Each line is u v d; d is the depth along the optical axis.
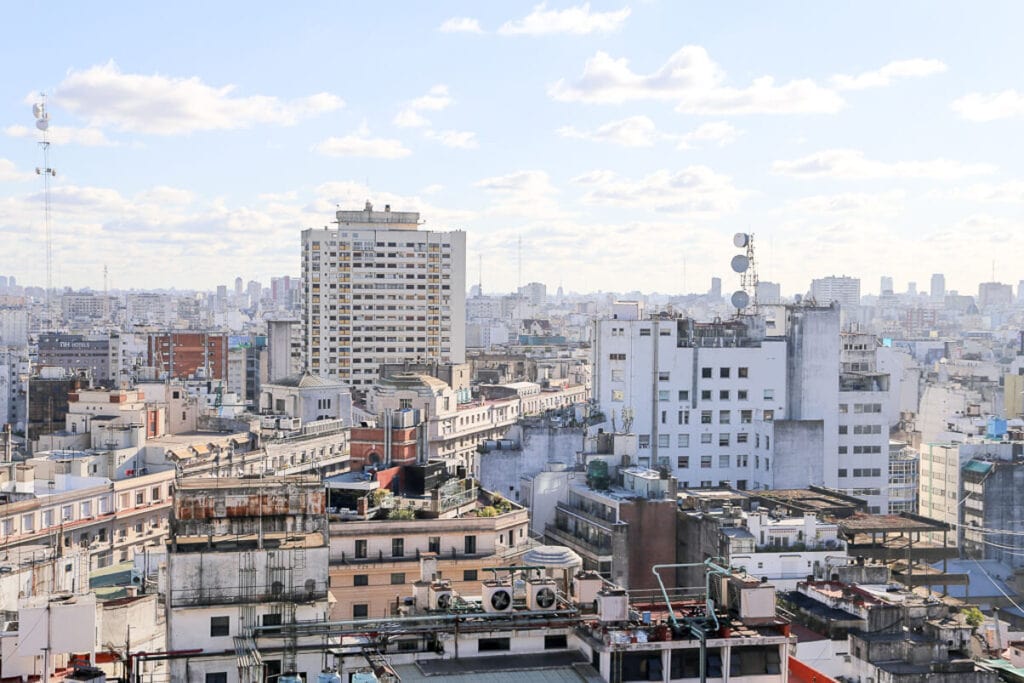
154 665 74.31
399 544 110.19
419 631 75.12
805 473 181.75
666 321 185.38
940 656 91.12
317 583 73.19
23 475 152.62
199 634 71.81
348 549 109.00
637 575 131.88
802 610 104.19
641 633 74.94
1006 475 187.00
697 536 128.38
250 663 66.69
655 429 184.50
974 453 194.50
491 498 129.00
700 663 74.31
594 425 175.12
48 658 65.94
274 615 72.50
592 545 133.88
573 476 147.62
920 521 137.75
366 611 107.88
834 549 124.19
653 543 132.62
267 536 75.31
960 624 96.00
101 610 86.88
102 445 176.50
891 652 91.62
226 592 72.12
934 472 199.75
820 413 189.25
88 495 156.00
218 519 74.81
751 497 148.50
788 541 124.19
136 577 119.81
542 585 79.44
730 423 187.38
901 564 133.38
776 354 188.62
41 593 93.00
